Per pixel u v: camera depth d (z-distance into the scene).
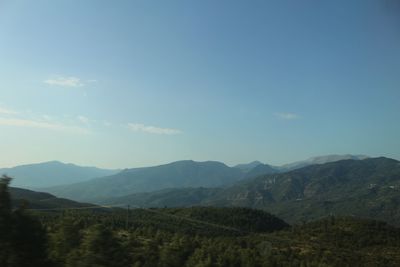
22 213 43.59
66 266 49.12
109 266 50.16
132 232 147.00
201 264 105.38
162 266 89.00
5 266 40.62
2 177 43.44
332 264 155.88
